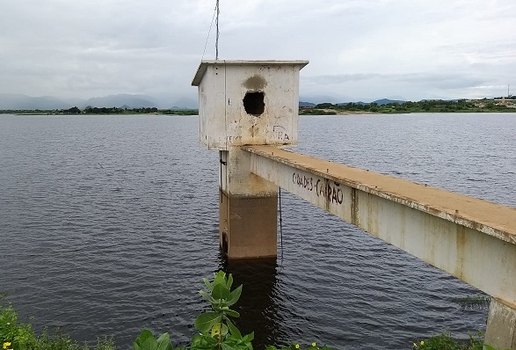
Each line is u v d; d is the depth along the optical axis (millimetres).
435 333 13992
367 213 10344
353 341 13625
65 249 21734
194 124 181375
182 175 44344
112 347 11602
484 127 121250
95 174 44531
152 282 17922
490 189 33969
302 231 25344
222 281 3959
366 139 83875
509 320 6273
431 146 68062
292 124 19828
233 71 19125
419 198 8539
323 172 12000
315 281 18125
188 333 14016
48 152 65688
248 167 19312
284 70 19531
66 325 14484
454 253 7590
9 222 26234
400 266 19891
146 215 28297
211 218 27703
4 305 15703
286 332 14266
